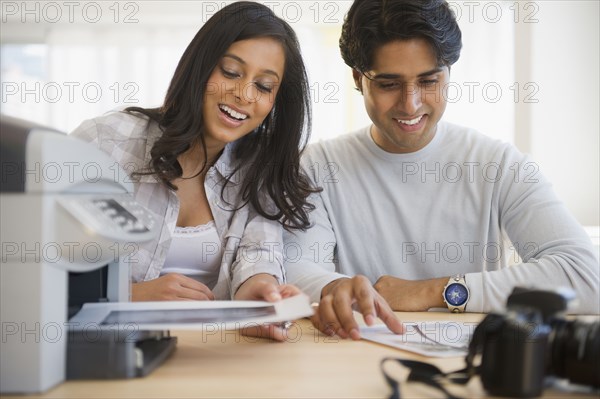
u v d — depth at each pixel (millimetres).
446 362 917
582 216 3516
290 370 875
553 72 3508
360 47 1568
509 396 715
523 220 1690
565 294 712
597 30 3484
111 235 790
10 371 746
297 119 1682
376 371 869
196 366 899
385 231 1798
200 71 1532
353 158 1845
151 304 992
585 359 717
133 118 1630
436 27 1501
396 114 1619
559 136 3514
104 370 815
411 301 1469
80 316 910
